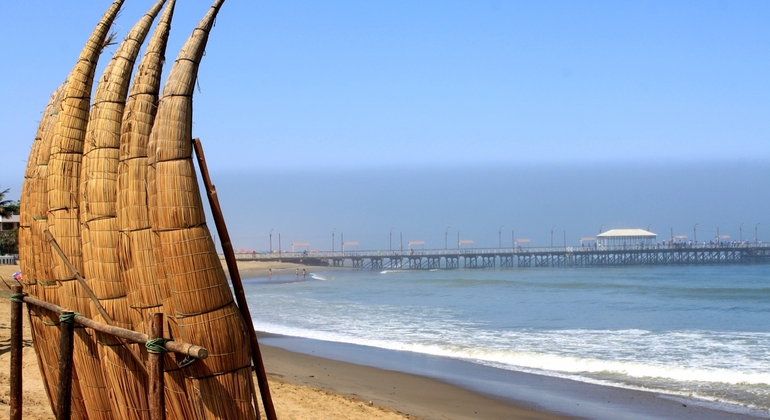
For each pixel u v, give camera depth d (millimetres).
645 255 112312
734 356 17562
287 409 10617
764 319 28047
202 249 4871
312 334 23859
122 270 5547
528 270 99688
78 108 6379
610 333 22875
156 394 4570
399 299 41531
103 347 5758
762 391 13539
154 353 4574
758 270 89562
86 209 5852
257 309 34750
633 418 11742
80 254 6254
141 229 5355
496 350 19000
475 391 13969
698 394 13414
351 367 16891
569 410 12336
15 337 6859
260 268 99312
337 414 10586
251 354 5371
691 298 40438
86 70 6402
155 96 5438
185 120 4941
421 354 18922
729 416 11781
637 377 15102
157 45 5461
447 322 27406
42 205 6758
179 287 4840
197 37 5051
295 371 16250
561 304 37031
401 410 12133
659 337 21656
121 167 5504
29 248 7117
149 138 5309
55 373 6777
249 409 5062
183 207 4840
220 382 4930
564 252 112812
